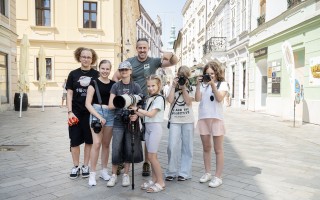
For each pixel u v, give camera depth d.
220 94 4.12
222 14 23.70
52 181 4.37
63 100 18.33
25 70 12.67
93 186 4.18
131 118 3.93
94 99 4.38
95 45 20.42
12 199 3.70
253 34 16.62
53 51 19.95
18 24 19.56
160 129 4.05
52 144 6.96
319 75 10.38
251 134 8.66
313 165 5.31
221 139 4.21
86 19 20.44
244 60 18.36
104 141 4.44
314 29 10.62
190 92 4.34
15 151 6.23
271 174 4.77
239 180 4.46
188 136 4.40
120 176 4.63
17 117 12.24
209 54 23.62
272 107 14.28
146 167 4.68
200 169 5.04
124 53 22.27
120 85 4.27
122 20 23.42
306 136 8.24
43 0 19.84
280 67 13.38
